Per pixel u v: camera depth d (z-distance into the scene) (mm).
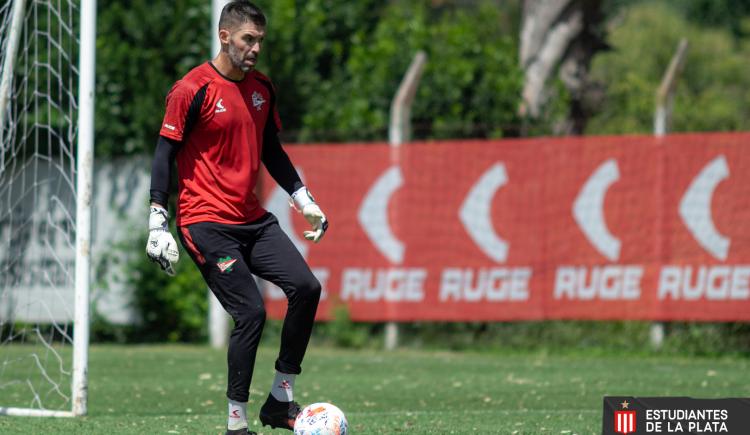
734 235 43125
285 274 19906
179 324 50531
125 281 50094
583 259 44469
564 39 63719
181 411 27391
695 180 43562
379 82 51750
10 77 27172
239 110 19875
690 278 43594
